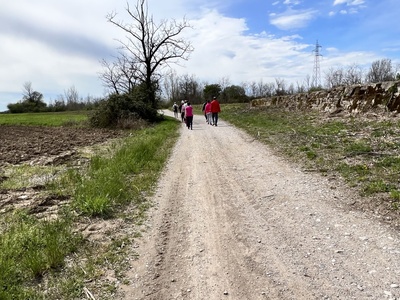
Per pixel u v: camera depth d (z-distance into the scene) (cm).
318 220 529
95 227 538
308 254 431
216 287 373
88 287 377
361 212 543
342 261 409
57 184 766
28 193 711
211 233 510
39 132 2112
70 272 405
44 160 1080
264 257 432
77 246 469
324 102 1941
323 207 578
